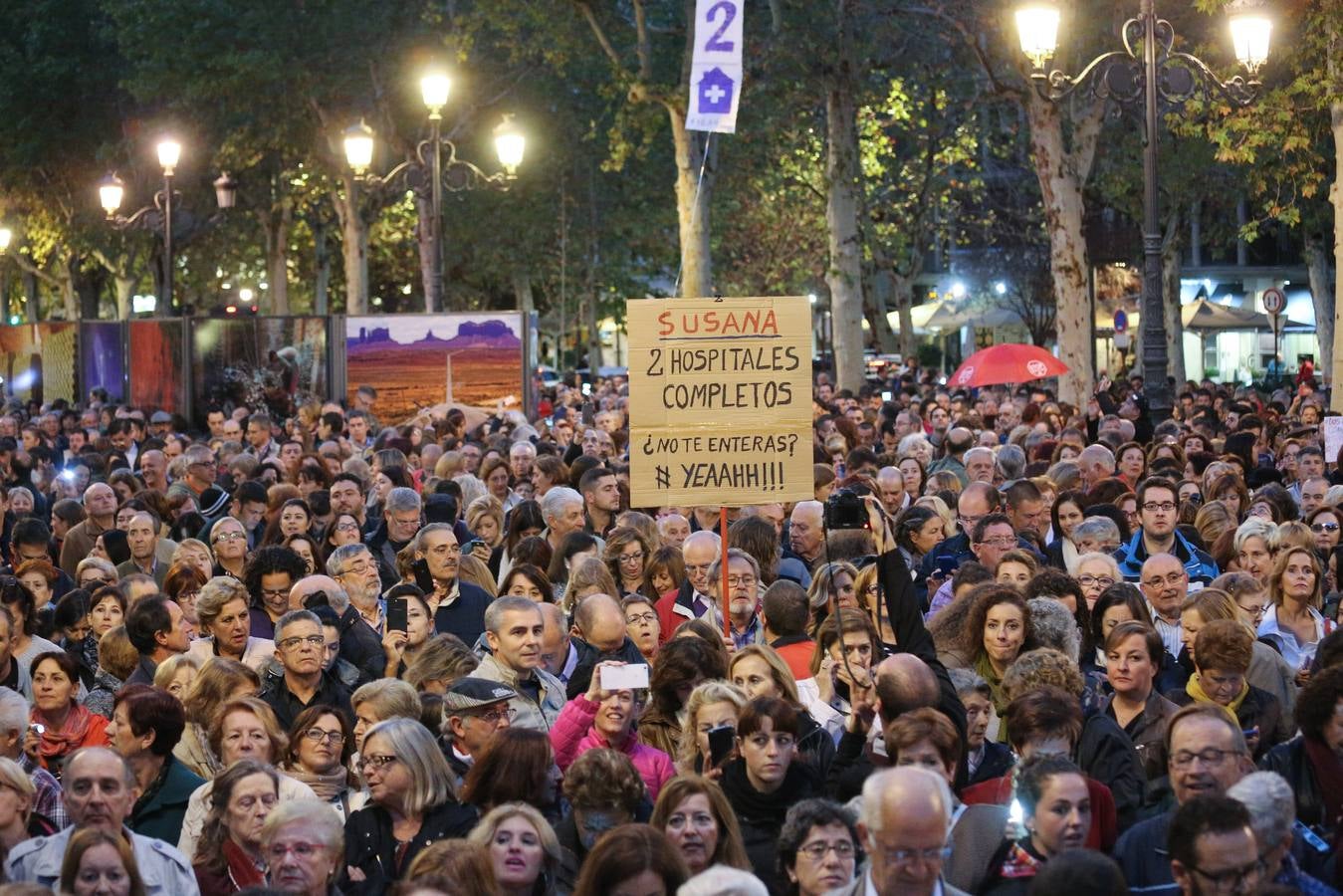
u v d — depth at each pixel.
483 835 7.23
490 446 22.45
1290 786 7.52
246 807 7.96
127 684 9.63
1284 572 11.64
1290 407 32.41
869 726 8.22
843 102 41.84
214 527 14.39
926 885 6.31
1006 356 28.34
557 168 55.28
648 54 38.25
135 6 47.47
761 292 67.38
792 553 14.24
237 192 58.31
